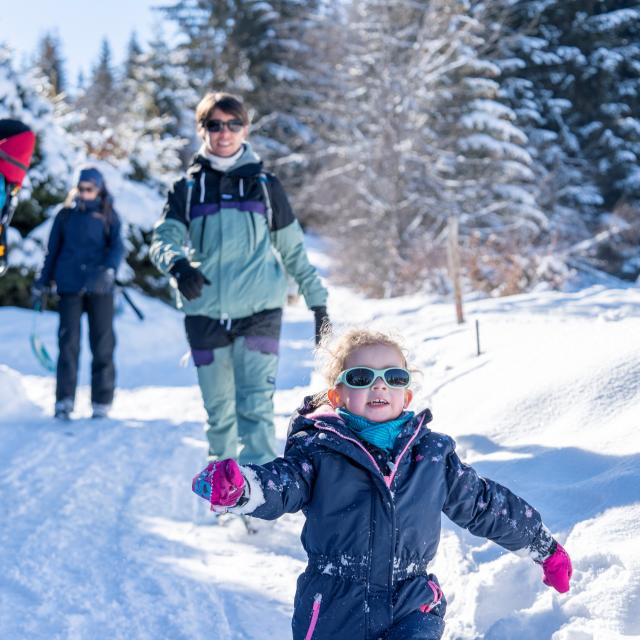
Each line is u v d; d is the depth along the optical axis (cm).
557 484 315
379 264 2089
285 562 361
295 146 3138
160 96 3172
